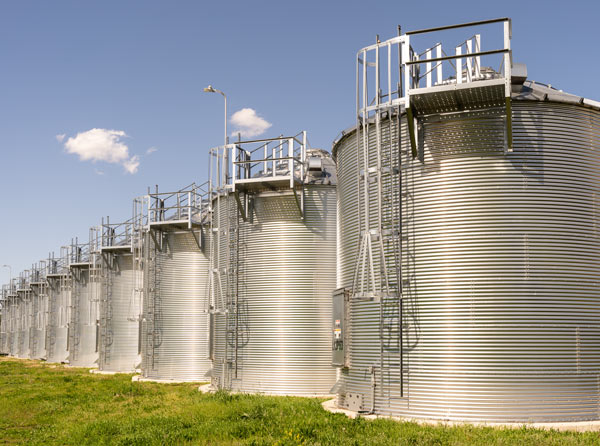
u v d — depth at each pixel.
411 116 24.14
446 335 24.02
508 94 22.41
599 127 25.66
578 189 24.75
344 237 30.23
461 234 24.36
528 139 24.47
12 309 108.19
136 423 24.70
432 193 25.08
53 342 79.94
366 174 25.88
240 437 21.67
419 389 24.28
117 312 57.56
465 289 24.00
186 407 29.17
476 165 24.52
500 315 23.53
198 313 47.53
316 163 37.28
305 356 35.59
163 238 48.66
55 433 24.38
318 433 21.25
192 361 46.97
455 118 24.94
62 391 40.06
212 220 40.34
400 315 24.97
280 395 34.62
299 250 36.62
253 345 36.38
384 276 25.77
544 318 23.56
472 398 23.23
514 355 23.27
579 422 22.77
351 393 27.52
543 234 24.06
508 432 20.61
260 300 36.62
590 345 23.88
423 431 20.84
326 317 36.25
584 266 24.38
